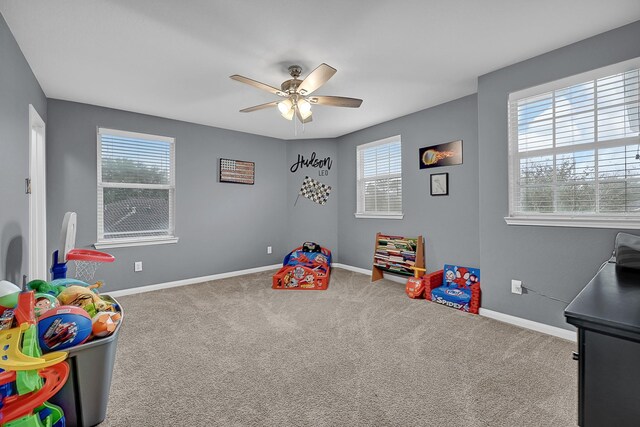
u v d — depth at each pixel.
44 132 3.06
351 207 4.94
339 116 4.02
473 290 2.96
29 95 2.48
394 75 2.78
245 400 1.67
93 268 3.50
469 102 3.29
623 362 0.69
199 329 2.63
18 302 1.32
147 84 2.91
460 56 2.45
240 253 4.74
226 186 4.58
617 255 1.33
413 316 2.92
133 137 3.76
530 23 2.02
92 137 3.47
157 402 1.66
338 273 4.74
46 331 1.34
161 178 3.99
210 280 4.38
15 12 1.82
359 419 1.52
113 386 1.80
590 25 2.05
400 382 1.84
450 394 1.72
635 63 2.03
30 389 1.15
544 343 2.31
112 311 1.71
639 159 2.10
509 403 1.64
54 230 3.24
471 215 3.34
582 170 2.33
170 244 4.05
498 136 2.72
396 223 4.20
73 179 3.36
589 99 2.27
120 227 3.71
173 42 2.19
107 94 3.16
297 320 2.83
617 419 0.70
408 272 3.88
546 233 2.47
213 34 2.09
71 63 2.48
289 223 5.27
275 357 2.14
